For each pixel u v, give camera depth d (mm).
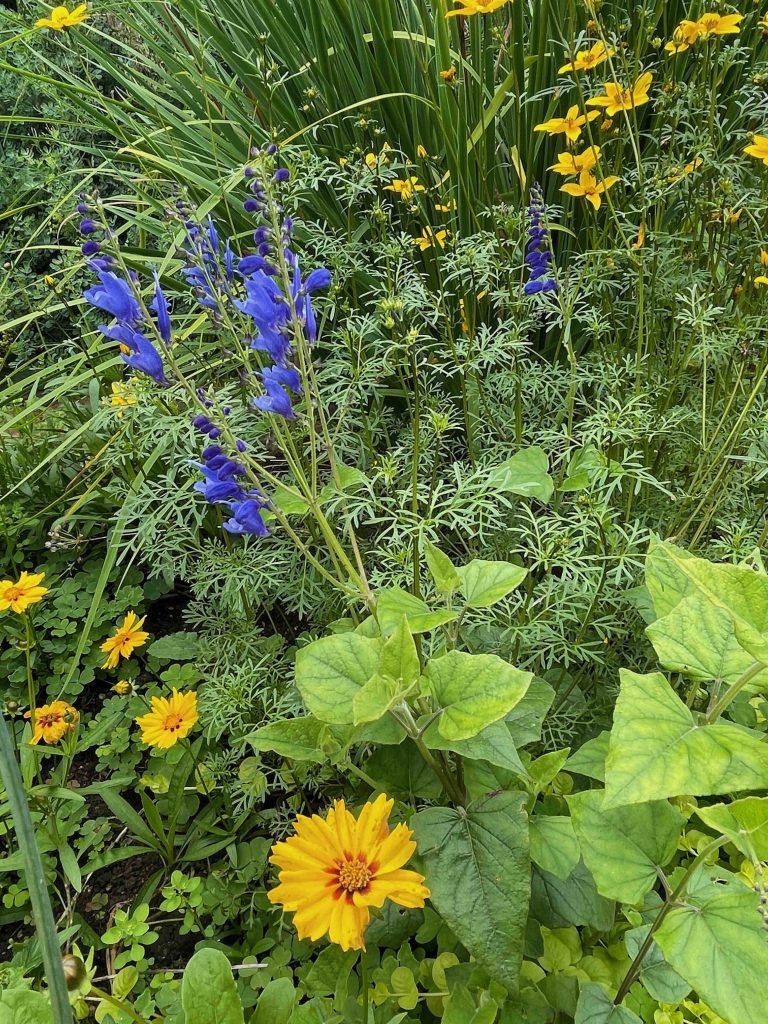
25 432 3332
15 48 3834
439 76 2875
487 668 1363
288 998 1344
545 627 1788
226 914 1888
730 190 2260
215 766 2082
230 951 1833
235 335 1546
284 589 2297
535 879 1481
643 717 1063
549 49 3221
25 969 1719
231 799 2141
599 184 2393
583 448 1954
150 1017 1674
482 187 3076
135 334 1369
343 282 2637
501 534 2340
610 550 1874
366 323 2367
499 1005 1349
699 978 969
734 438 1933
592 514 1747
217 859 2100
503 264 2562
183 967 1883
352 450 2479
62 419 3383
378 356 2914
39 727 2039
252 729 2100
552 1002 1383
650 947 1280
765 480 2234
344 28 3311
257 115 3648
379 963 1604
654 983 1239
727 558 1979
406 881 1081
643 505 2262
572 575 2064
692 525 2232
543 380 2492
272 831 2035
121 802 2070
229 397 2479
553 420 2553
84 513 3127
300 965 1808
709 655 1200
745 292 2471
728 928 1007
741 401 2268
